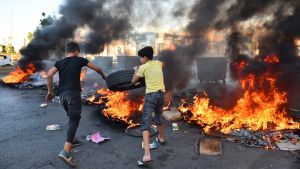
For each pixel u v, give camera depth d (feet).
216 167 11.60
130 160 12.32
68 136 11.58
